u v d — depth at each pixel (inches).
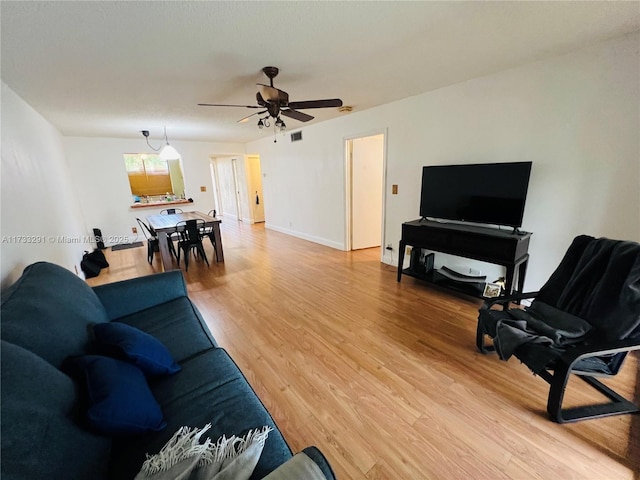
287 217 250.7
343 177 185.0
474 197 111.5
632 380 70.3
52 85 99.0
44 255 98.2
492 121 106.9
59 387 33.9
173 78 97.7
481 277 118.6
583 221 91.1
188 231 162.6
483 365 77.8
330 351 85.3
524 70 96.1
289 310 111.9
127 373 43.6
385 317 104.3
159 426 41.2
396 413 63.2
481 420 60.9
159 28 65.3
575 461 51.9
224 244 223.8
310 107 100.5
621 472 49.8
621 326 59.1
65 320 48.0
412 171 140.0
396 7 60.5
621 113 80.1
